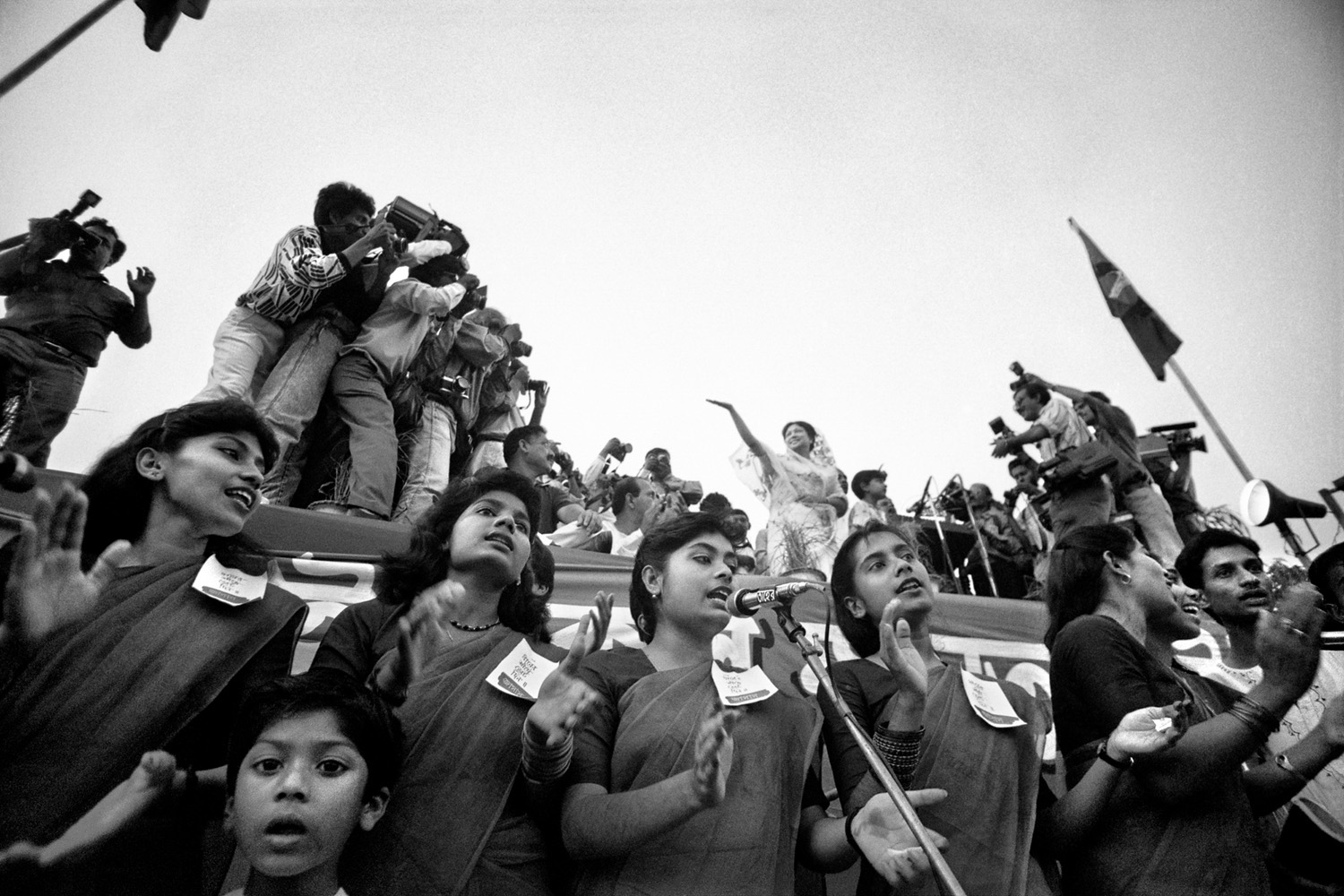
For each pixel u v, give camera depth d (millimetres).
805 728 3244
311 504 3863
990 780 3352
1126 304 6227
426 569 3250
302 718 2758
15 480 3148
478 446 4668
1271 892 3225
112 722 2914
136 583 3113
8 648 2887
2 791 2781
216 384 3906
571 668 2734
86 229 4465
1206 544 3969
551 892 2881
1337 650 3701
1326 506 5297
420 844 2854
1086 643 3447
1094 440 5625
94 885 2748
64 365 4297
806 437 5559
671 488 5535
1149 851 3191
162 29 4516
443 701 3061
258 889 2686
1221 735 3154
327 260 4055
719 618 3383
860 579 3701
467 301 4801
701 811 2889
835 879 3287
